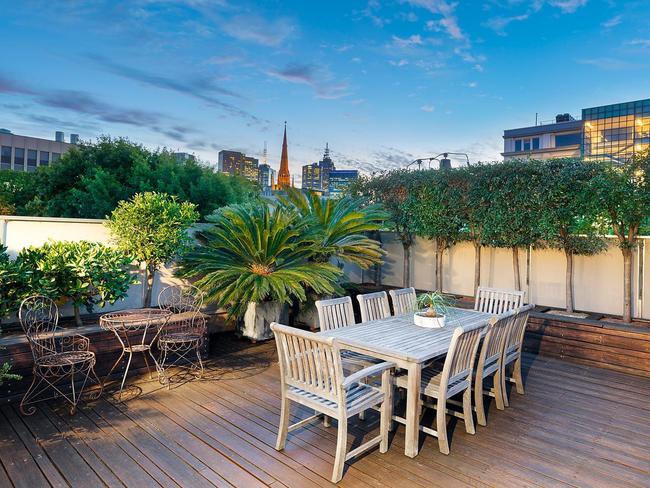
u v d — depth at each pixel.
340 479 2.46
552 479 2.53
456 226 6.50
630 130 34.97
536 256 6.39
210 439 2.99
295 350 2.71
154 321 4.44
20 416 3.34
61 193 11.02
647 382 4.37
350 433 3.13
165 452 2.80
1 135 46.06
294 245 5.61
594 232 5.44
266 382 4.20
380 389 2.85
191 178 11.12
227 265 5.45
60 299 4.23
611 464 2.73
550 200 5.32
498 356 3.55
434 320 3.56
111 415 3.39
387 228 7.34
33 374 3.60
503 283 6.74
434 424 3.31
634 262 5.53
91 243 4.57
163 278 5.71
